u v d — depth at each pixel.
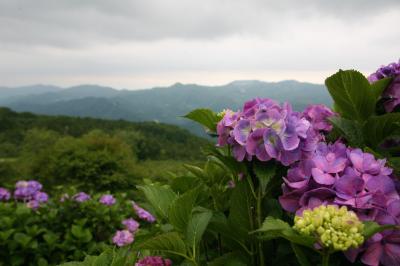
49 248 5.79
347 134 2.09
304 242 1.31
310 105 2.34
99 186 14.23
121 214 7.45
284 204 1.58
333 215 1.29
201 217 1.63
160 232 1.86
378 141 2.13
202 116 2.08
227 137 1.84
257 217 1.76
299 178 1.58
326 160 1.56
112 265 1.55
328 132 2.28
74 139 15.88
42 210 6.66
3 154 48.41
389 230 1.37
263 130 1.67
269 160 1.72
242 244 1.75
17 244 5.54
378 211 1.39
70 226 6.44
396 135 2.09
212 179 2.20
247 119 1.74
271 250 1.75
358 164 1.55
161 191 1.91
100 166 14.44
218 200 2.05
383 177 1.45
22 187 8.11
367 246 1.38
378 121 2.04
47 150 15.36
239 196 1.74
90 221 6.58
